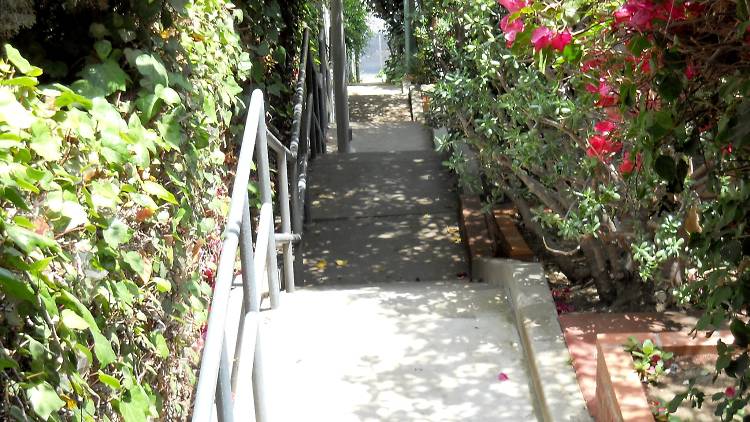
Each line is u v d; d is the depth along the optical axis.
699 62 2.38
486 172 5.76
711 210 2.72
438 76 10.65
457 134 6.16
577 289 5.41
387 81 17.58
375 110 13.70
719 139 2.26
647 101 2.57
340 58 10.60
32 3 2.45
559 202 5.14
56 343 1.71
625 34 2.60
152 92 2.63
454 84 5.34
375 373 3.86
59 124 1.96
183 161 2.93
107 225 2.05
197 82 3.28
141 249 2.38
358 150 11.30
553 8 2.68
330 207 7.91
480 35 5.09
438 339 4.16
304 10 8.14
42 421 1.67
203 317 3.12
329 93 13.98
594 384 3.60
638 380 3.10
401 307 4.54
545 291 4.41
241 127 4.67
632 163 3.11
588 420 3.36
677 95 2.36
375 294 4.74
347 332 4.23
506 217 6.85
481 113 5.59
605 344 3.34
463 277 6.70
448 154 8.67
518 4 2.79
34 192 1.70
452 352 4.04
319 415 3.52
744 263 2.58
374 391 3.71
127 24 2.74
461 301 4.62
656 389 3.19
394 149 11.34
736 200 2.41
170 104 2.74
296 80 7.77
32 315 1.65
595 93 3.00
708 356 3.35
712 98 2.44
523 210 5.82
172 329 2.77
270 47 6.18
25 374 1.61
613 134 3.41
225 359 2.20
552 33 2.74
